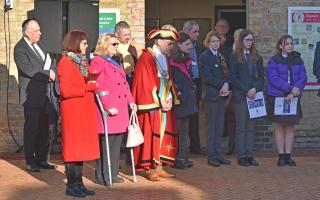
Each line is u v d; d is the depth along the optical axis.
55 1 11.03
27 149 9.77
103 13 11.96
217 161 10.40
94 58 8.70
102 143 8.80
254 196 8.27
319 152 11.95
